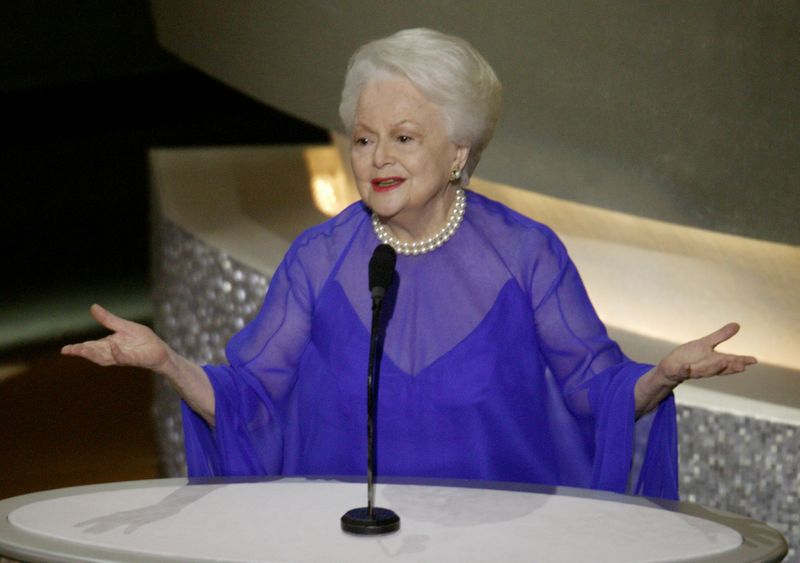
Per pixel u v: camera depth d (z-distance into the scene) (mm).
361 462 9383
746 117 13930
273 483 8352
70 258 35812
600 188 14969
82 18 37688
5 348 27719
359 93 9000
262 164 19594
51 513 7504
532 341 9445
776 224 14125
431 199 9203
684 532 7121
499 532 7094
